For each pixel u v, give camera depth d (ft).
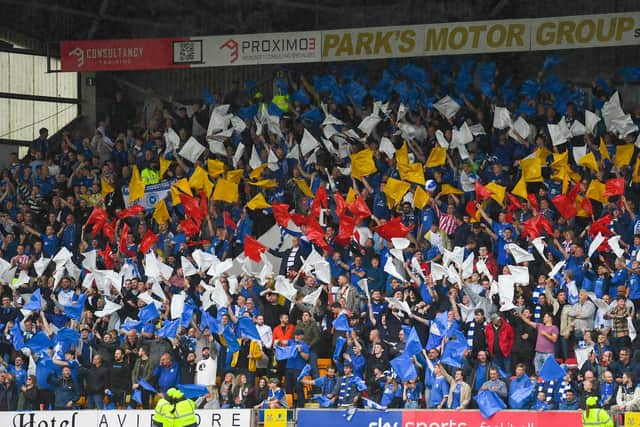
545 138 273.13
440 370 213.66
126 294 240.94
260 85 322.34
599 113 281.33
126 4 330.95
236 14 326.24
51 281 248.52
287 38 298.35
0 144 324.19
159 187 282.97
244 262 242.37
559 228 250.98
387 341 224.74
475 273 232.53
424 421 203.62
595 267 241.96
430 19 314.55
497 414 200.54
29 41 329.11
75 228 276.41
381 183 266.98
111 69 305.94
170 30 330.34
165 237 264.11
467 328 225.35
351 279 241.55
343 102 295.69
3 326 245.45
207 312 231.71
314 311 233.14
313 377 223.30
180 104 319.27
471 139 263.90
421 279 233.96
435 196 265.95
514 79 305.94
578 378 209.77
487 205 257.75
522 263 235.81
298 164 276.82
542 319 224.12
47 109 331.98
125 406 224.12
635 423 192.75
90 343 232.94
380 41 293.23
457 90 290.56
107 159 301.02
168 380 222.48
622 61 301.63
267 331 225.35
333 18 321.93
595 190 249.55
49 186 295.07
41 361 226.79
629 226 246.27
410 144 278.67
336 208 256.73
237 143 291.58
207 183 264.52
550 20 282.36
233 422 208.33
